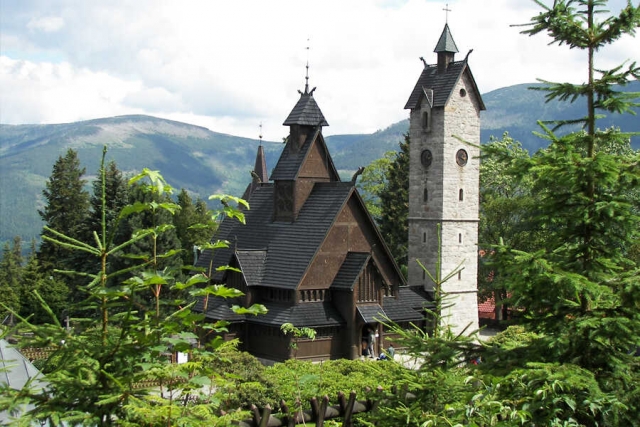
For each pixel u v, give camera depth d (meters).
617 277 16.92
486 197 98.19
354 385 31.70
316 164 68.19
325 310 62.78
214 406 14.62
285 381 32.78
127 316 13.50
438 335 19.95
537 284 17.39
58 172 114.56
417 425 17.61
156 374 13.56
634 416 16.25
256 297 63.91
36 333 13.14
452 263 78.88
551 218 18.19
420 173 80.56
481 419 16.52
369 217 66.00
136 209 13.81
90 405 13.38
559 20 17.89
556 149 17.38
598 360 17.09
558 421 15.58
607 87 17.88
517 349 17.88
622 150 65.25
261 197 72.56
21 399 12.88
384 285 66.50
